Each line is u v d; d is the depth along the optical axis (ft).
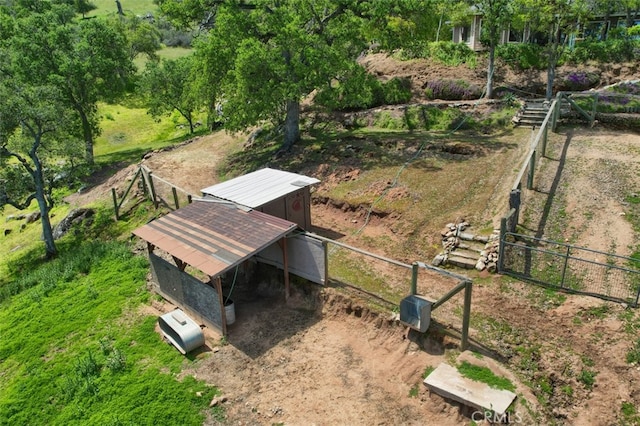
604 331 38.65
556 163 62.59
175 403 39.32
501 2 84.64
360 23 76.23
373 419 36.17
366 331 44.55
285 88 72.59
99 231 79.36
